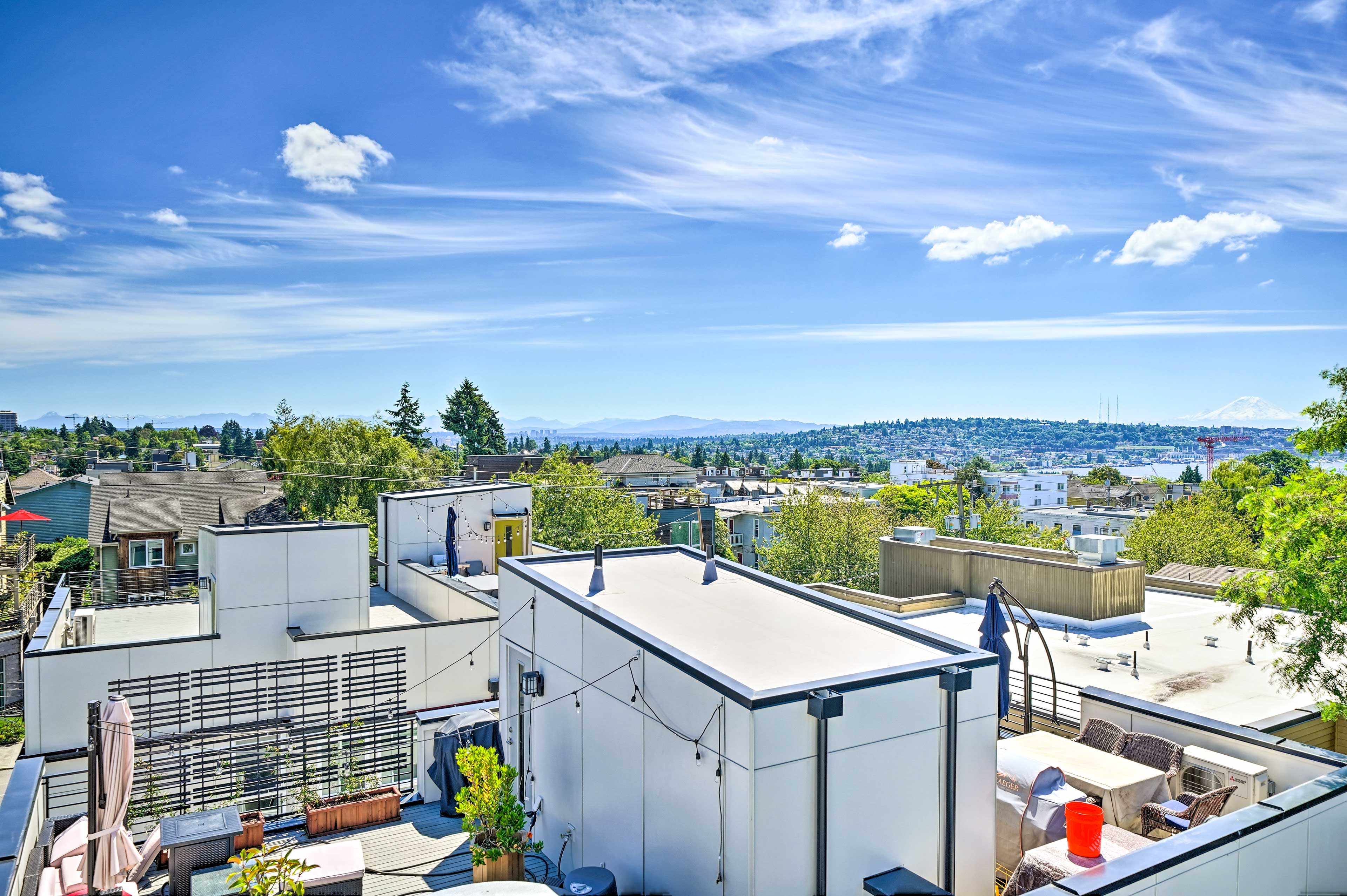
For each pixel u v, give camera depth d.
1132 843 8.57
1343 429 10.75
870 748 8.09
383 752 16.03
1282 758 10.23
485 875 9.86
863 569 50.97
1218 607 20.33
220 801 14.46
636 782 9.47
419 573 24.89
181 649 18.48
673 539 68.38
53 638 18.83
